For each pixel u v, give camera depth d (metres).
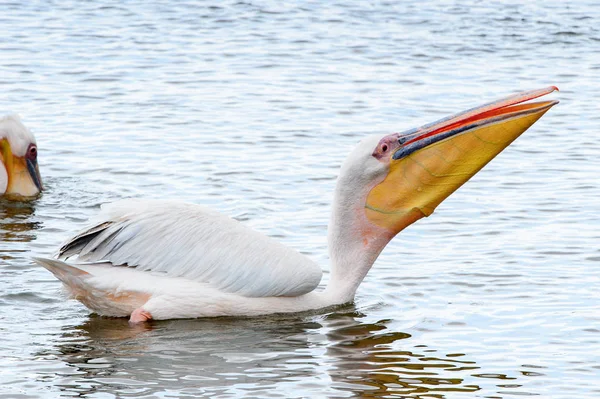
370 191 12.49
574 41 30.62
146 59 27.25
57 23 31.09
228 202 16.33
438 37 30.78
